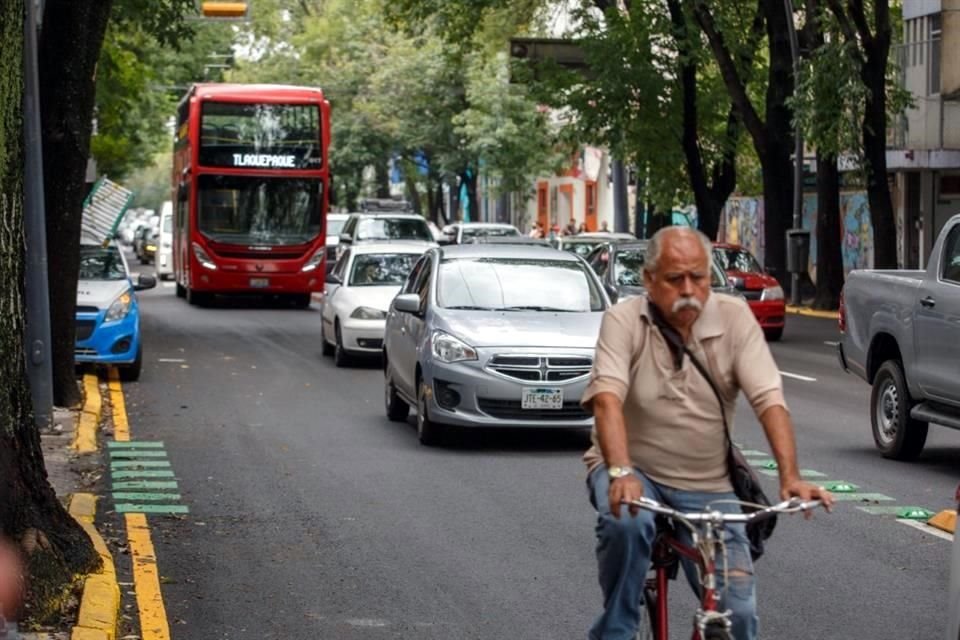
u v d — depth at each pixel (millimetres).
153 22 35094
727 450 7285
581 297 19109
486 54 58906
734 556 6930
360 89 81938
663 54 46156
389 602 10844
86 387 23406
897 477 16234
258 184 44938
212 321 40344
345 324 27781
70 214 20875
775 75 45094
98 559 10750
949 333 16062
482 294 18969
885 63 39750
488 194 84625
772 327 35594
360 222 48844
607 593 7199
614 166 56531
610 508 6789
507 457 17516
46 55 20531
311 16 87875
